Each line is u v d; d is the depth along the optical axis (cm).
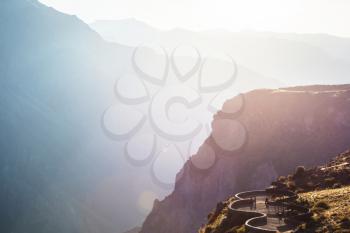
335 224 2050
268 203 2941
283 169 8844
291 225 2294
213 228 2945
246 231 2192
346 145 8731
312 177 3619
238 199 3173
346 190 2841
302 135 9400
